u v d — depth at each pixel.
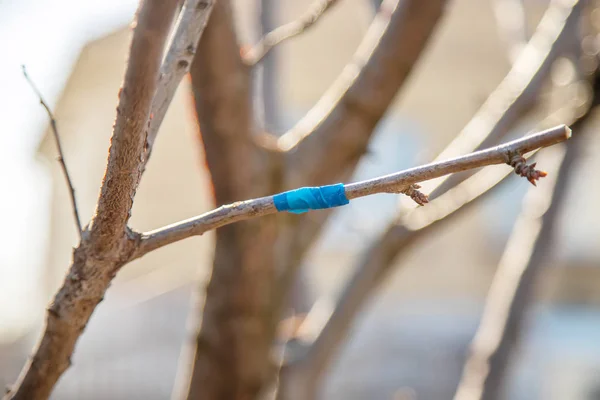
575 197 8.16
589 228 9.38
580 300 9.36
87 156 9.67
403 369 8.48
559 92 3.34
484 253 9.09
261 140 2.48
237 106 2.36
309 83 8.68
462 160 1.23
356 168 2.57
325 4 2.50
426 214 3.02
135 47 1.21
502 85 3.10
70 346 1.66
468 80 8.80
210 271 2.56
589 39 3.11
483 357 3.40
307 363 3.08
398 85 2.43
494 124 2.94
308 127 2.62
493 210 9.12
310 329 3.24
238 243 2.44
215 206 2.52
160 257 9.02
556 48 3.01
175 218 8.91
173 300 8.47
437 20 2.36
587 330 8.98
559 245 3.96
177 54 1.48
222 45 2.29
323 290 8.16
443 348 8.62
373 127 2.49
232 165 2.41
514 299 3.41
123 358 8.20
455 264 9.09
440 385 8.46
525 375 8.70
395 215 3.11
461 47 8.80
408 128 8.74
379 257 3.07
